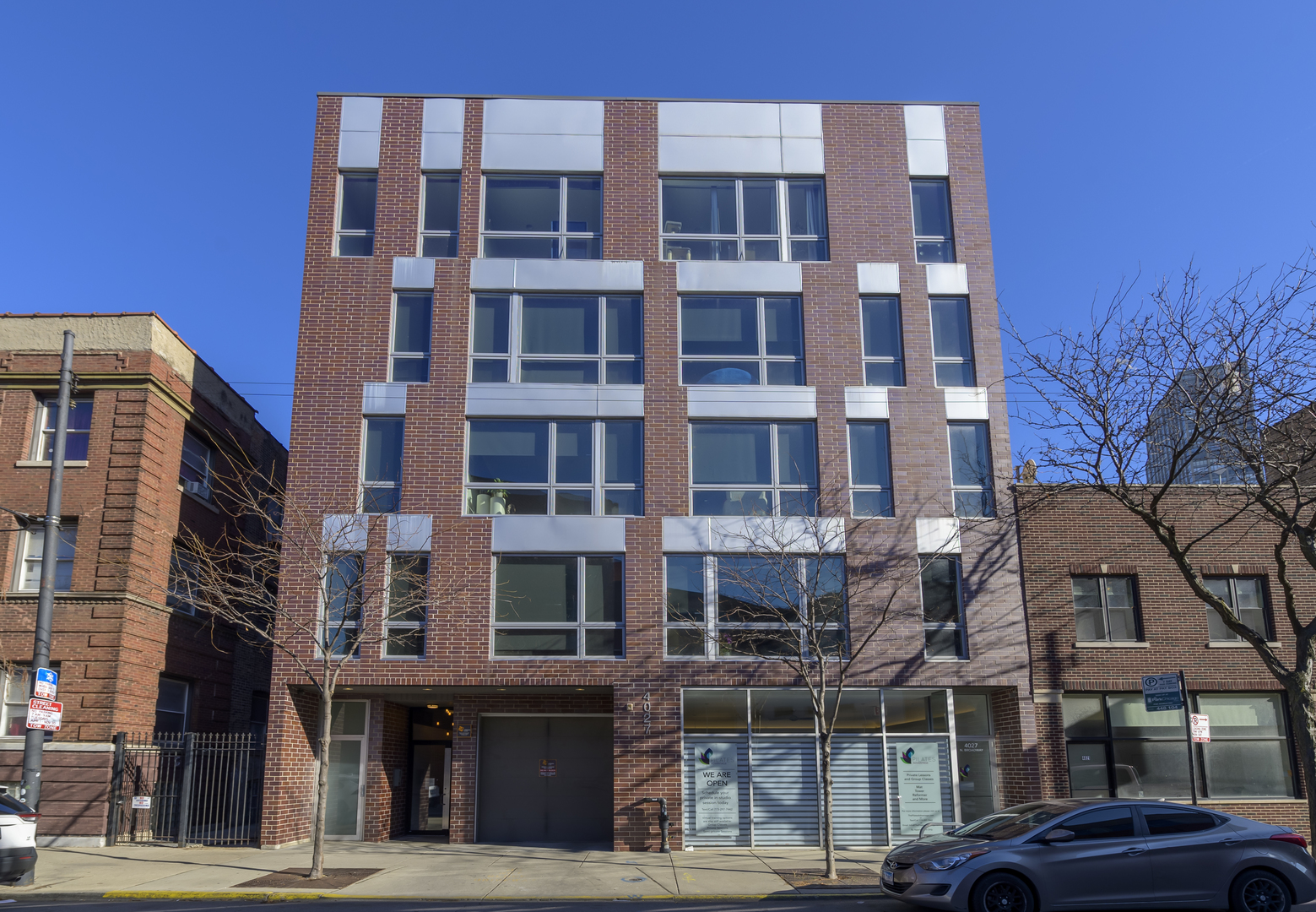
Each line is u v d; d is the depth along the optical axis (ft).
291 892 47.34
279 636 65.51
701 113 76.23
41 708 53.98
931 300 74.13
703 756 65.77
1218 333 54.19
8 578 68.64
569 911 43.93
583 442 70.23
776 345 72.74
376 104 75.20
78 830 64.03
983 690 69.10
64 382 58.65
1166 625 69.05
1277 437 55.42
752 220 75.20
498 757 71.20
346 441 68.64
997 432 71.31
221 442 84.02
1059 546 69.67
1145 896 40.14
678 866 57.06
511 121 75.36
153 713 71.20
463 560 67.10
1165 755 68.03
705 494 69.62
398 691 69.36
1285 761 68.49
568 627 66.85
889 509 69.92
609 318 72.74
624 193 74.43
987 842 41.16
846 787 65.77
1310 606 69.72
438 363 70.18
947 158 76.33
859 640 67.00
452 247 73.31
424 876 53.01
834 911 43.60
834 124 76.59
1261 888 40.57
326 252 72.02
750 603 67.46
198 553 71.10
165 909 43.06
